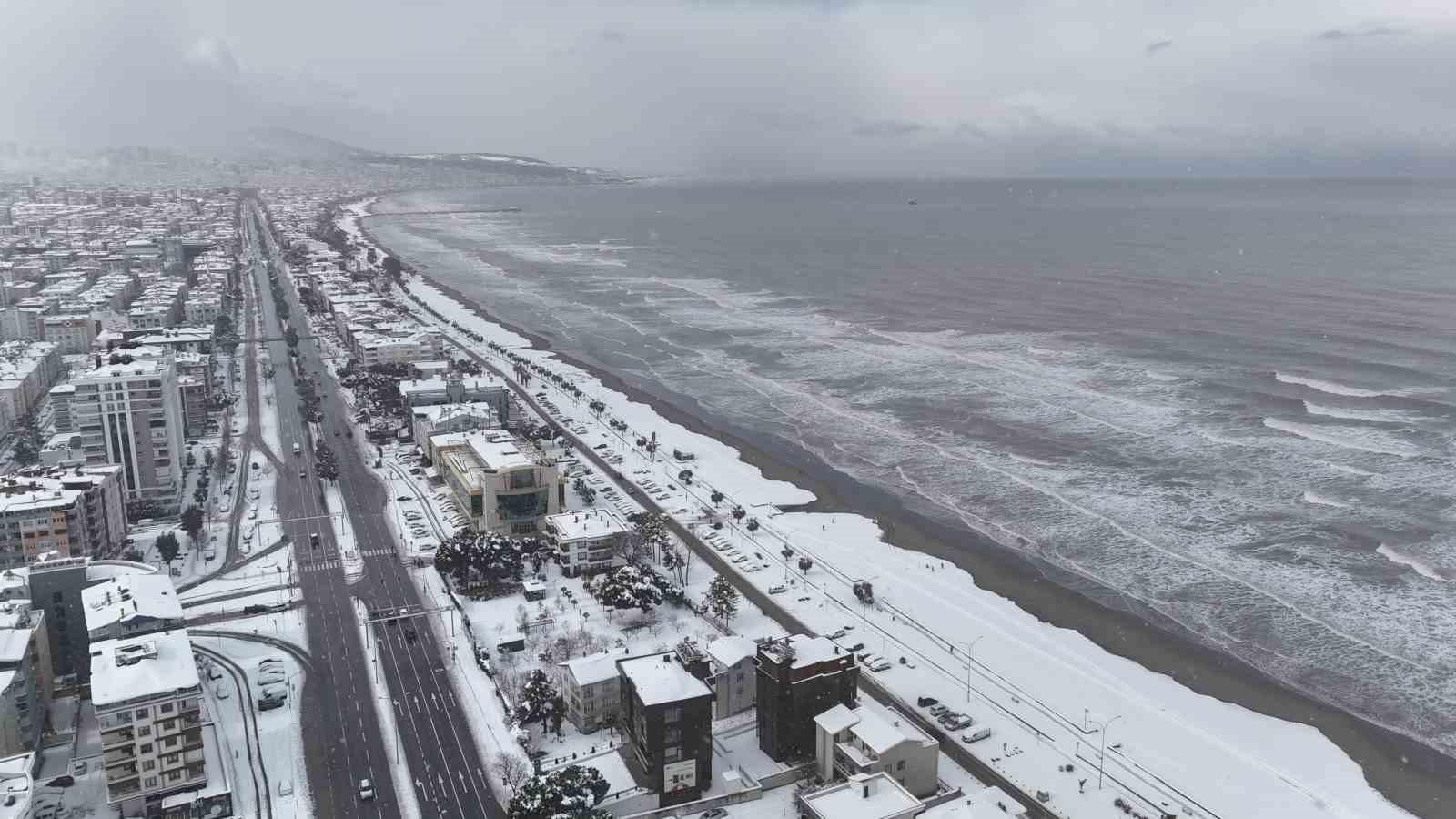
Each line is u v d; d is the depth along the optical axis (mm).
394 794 178000
